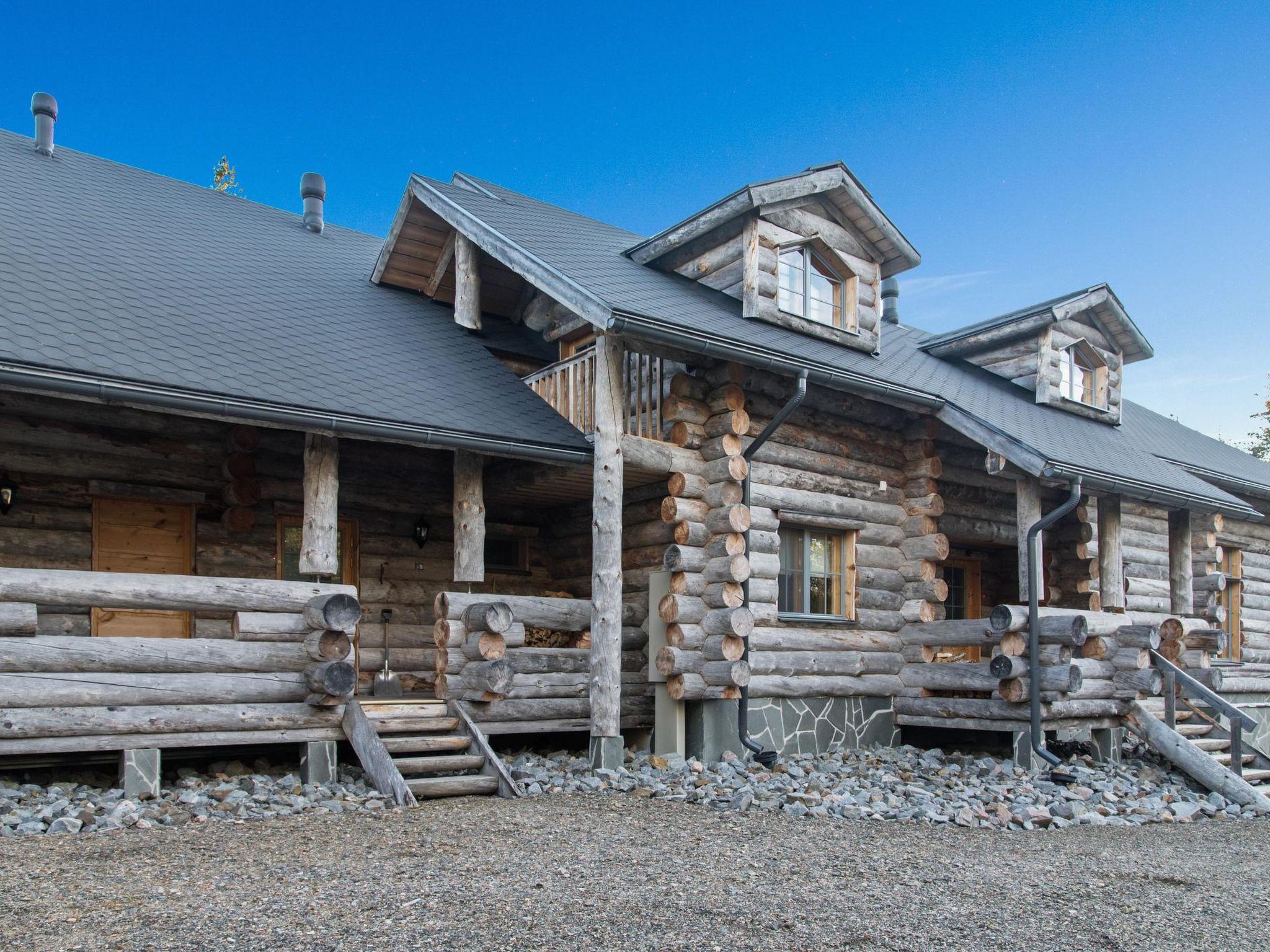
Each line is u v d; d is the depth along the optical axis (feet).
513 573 40.24
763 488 35.70
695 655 33.27
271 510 34.45
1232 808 31.58
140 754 24.61
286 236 46.29
